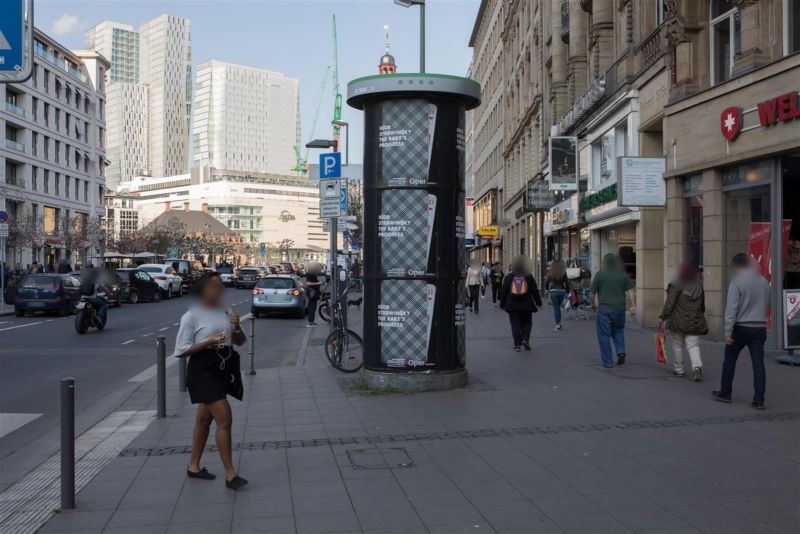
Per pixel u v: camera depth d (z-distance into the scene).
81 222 60.59
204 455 6.93
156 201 183.50
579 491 5.64
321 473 6.23
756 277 8.66
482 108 69.19
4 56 5.72
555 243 34.66
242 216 166.12
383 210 10.05
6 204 56.84
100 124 78.12
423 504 5.40
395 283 10.01
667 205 16.95
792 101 12.23
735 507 5.23
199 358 5.94
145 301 35.56
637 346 14.98
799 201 13.29
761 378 8.58
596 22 24.36
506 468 6.29
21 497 5.79
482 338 17.00
